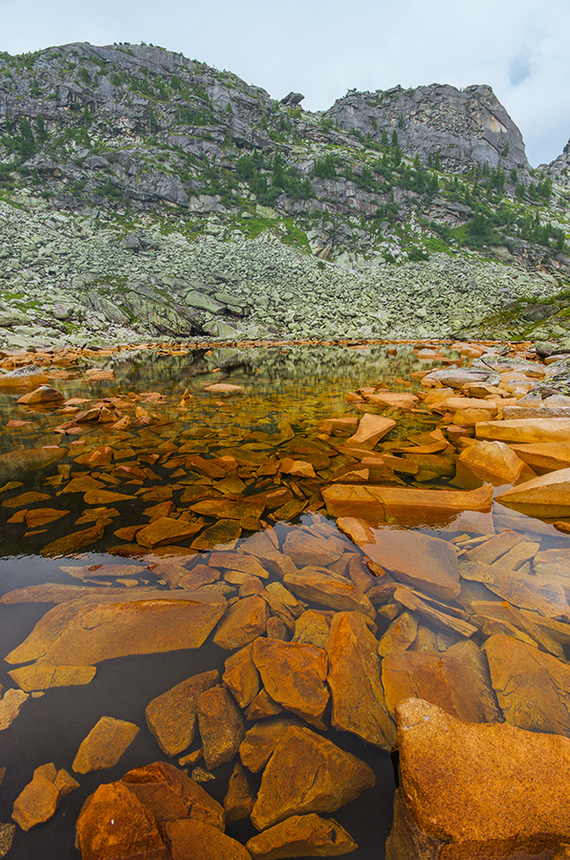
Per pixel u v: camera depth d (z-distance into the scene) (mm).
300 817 1374
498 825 1327
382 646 2105
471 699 1804
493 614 2375
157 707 1747
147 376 14500
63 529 3359
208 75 104875
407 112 122688
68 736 1627
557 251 77938
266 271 52656
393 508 3762
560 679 1914
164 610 2348
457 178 106500
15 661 1992
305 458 5277
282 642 2094
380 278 57031
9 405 9047
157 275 44250
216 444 5945
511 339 32281
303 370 16406
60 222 55500
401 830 1343
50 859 1243
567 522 3537
